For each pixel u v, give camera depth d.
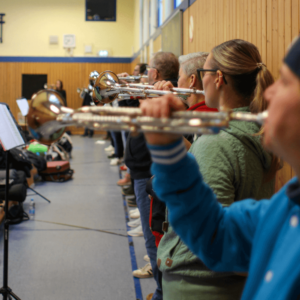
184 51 4.98
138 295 2.32
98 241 3.17
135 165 2.44
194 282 1.04
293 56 0.44
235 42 1.13
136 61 12.03
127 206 4.23
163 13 6.93
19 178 3.79
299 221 0.50
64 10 13.16
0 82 13.13
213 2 3.67
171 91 1.76
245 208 0.73
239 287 1.01
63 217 3.79
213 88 1.15
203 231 0.75
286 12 2.20
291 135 0.45
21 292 2.30
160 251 1.16
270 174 1.10
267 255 0.54
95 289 2.38
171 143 0.65
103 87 2.10
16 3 12.98
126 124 0.59
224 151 1.00
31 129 0.72
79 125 0.66
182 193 0.71
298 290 0.48
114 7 13.28
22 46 13.11
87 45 13.26
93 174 6.03
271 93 0.49
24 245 3.04
